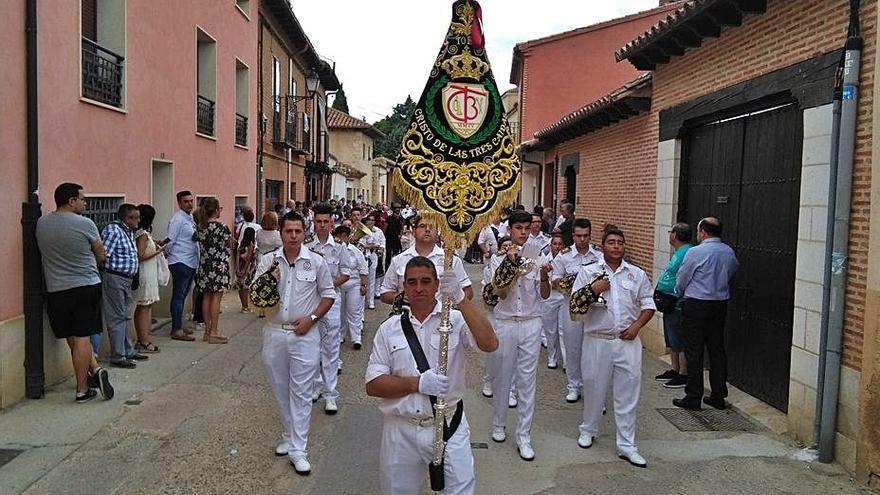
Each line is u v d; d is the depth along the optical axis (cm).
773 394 726
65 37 797
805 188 635
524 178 2616
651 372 905
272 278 562
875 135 531
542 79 2533
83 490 522
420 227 643
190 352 964
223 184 1483
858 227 561
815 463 585
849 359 568
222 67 1462
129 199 984
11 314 702
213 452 604
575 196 1669
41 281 723
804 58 649
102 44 951
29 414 683
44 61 754
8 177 691
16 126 701
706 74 871
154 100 1076
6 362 691
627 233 1189
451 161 422
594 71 2528
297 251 577
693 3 789
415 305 399
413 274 395
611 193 1289
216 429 660
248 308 1298
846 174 568
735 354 812
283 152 2203
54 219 713
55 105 777
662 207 1009
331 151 4378
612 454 619
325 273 585
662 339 985
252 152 1739
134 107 998
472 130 426
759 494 533
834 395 579
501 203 426
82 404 719
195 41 1276
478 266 2353
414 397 384
